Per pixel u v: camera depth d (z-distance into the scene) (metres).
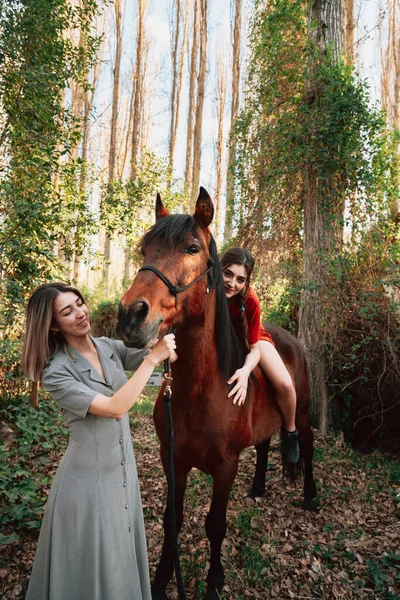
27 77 3.83
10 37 3.83
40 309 1.42
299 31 4.56
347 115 4.09
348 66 4.28
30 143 3.99
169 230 1.53
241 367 2.05
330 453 3.90
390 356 3.91
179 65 16.58
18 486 2.70
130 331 1.32
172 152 16.53
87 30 4.76
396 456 3.96
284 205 4.57
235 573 2.18
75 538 1.38
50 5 4.10
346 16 8.74
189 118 15.46
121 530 1.46
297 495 3.10
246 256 2.10
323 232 4.34
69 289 1.48
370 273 4.19
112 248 19.73
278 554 2.36
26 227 3.93
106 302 9.30
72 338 1.53
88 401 1.34
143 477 3.30
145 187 7.05
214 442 1.87
